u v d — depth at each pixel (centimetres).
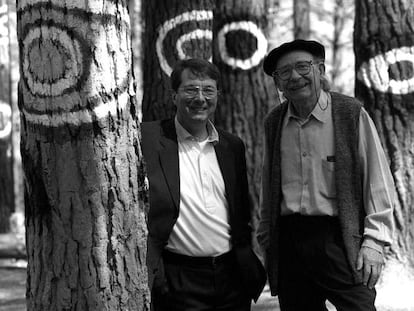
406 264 499
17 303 566
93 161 250
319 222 294
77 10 245
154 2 629
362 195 294
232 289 312
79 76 246
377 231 286
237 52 623
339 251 291
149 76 632
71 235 253
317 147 293
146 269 270
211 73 304
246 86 623
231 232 310
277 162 303
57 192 252
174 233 303
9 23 1033
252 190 618
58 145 250
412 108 495
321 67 305
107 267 255
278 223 304
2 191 1044
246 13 621
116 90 253
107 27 250
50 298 257
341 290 292
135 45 1292
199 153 309
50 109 248
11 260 867
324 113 295
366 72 504
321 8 1609
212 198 306
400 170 498
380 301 472
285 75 295
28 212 262
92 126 248
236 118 623
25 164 258
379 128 500
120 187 256
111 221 255
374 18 499
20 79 259
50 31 246
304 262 299
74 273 254
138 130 267
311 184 293
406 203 498
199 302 305
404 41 493
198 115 303
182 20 620
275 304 487
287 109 306
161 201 298
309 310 310
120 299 259
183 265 305
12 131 1056
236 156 316
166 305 308
